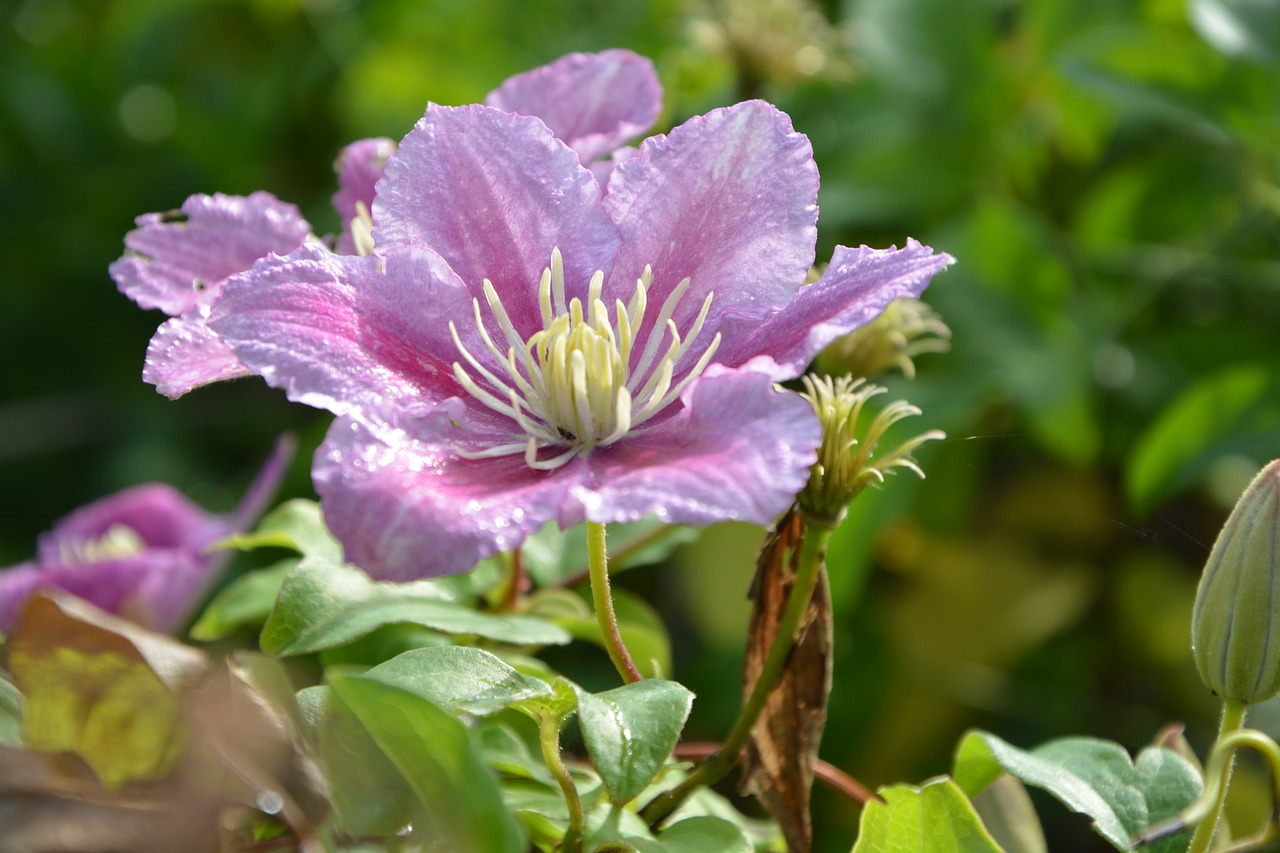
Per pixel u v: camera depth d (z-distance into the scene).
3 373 0.96
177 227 0.55
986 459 0.75
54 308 0.97
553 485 0.50
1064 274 0.73
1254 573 0.52
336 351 0.51
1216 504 0.74
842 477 0.53
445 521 0.49
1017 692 0.74
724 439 0.50
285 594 0.55
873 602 0.74
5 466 0.94
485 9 0.89
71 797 0.49
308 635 0.55
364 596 0.55
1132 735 0.73
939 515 0.74
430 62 0.88
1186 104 0.70
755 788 0.55
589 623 0.58
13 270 0.97
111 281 0.97
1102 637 0.75
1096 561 0.75
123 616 0.62
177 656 0.50
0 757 0.49
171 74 1.01
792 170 0.53
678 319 0.53
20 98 0.99
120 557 0.62
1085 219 0.79
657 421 0.52
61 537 0.66
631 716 0.50
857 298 0.51
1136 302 0.76
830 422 0.54
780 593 0.55
